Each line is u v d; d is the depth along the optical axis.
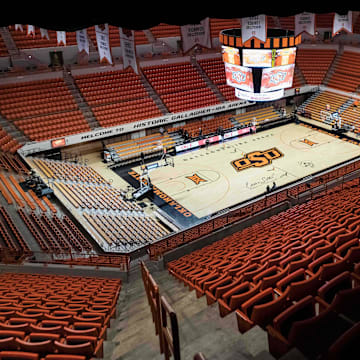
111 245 18.52
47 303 9.48
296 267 7.18
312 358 3.74
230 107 37.22
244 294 6.22
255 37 15.41
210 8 10.35
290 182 26.80
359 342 3.14
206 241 17.17
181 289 9.66
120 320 8.61
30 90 32.00
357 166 24.81
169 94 36.28
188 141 33.94
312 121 37.88
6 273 14.88
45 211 20.89
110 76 35.62
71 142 30.08
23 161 27.41
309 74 41.91
